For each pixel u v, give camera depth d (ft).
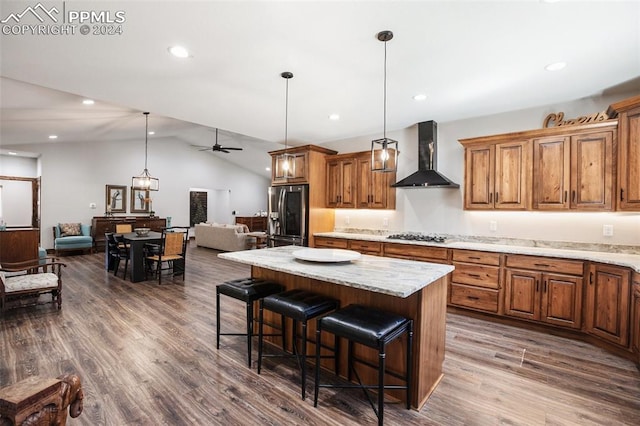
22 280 11.67
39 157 26.03
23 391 2.77
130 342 9.39
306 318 6.97
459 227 14.06
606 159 9.96
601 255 9.96
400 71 9.20
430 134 14.15
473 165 12.71
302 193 17.15
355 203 16.87
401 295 5.50
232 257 8.95
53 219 25.73
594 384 7.43
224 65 8.77
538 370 8.07
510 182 11.85
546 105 12.00
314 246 17.24
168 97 11.36
